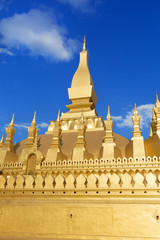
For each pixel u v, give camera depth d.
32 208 15.43
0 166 24.59
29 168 23.39
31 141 27.12
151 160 21.45
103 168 21.67
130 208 14.19
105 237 13.67
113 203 14.54
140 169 20.78
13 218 15.41
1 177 17.06
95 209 14.57
